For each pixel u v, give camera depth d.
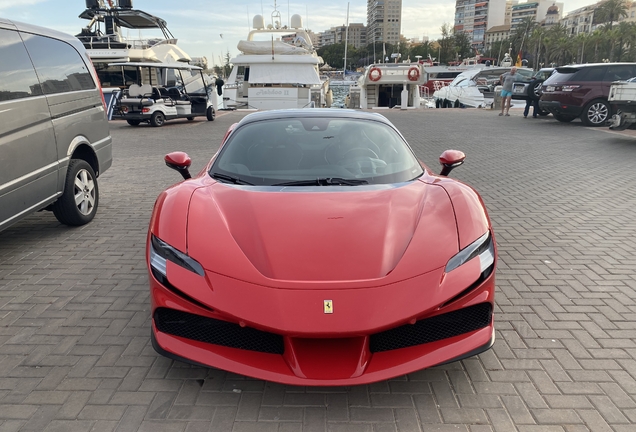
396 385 2.43
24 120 3.91
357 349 2.16
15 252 4.27
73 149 4.70
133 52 19.17
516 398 2.32
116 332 2.94
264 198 2.76
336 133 3.54
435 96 30.20
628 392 2.35
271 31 25.47
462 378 2.47
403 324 2.13
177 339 2.34
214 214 2.61
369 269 2.21
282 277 2.17
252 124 3.69
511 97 17.36
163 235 2.49
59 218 4.85
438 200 2.76
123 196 6.30
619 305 3.25
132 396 2.34
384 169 3.21
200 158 9.29
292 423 2.16
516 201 5.98
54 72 4.52
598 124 13.70
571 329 2.95
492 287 2.38
